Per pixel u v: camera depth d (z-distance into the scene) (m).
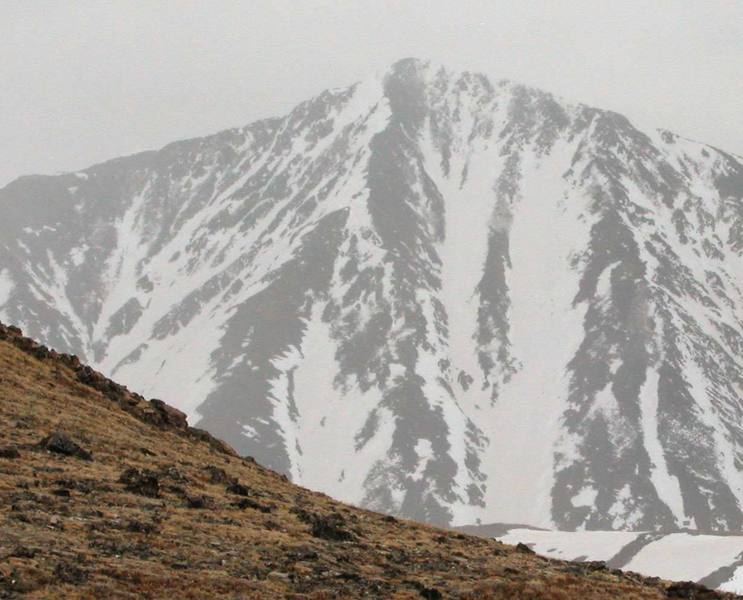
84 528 45.59
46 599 36.50
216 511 54.16
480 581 48.53
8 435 61.03
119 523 47.28
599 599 47.66
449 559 53.50
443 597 45.03
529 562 56.34
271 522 53.81
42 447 59.72
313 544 50.75
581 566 57.22
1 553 39.81
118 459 62.12
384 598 43.38
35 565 39.19
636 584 53.16
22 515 45.34
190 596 39.38
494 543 62.44
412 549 55.06
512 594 46.53
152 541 45.59
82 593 37.53
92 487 53.34
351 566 47.97
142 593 38.84
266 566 45.19
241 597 40.12
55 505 48.44
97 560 41.34
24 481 51.59
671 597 50.22
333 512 63.28
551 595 46.81
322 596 41.84
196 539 47.56
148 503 52.38
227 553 46.03
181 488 57.59
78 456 60.19
